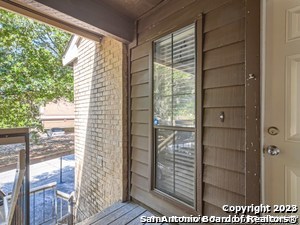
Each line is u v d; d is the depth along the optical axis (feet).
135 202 7.94
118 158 8.58
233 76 4.84
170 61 6.64
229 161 4.92
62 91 21.03
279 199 4.35
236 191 4.76
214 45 5.25
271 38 4.42
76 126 13.50
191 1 5.86
